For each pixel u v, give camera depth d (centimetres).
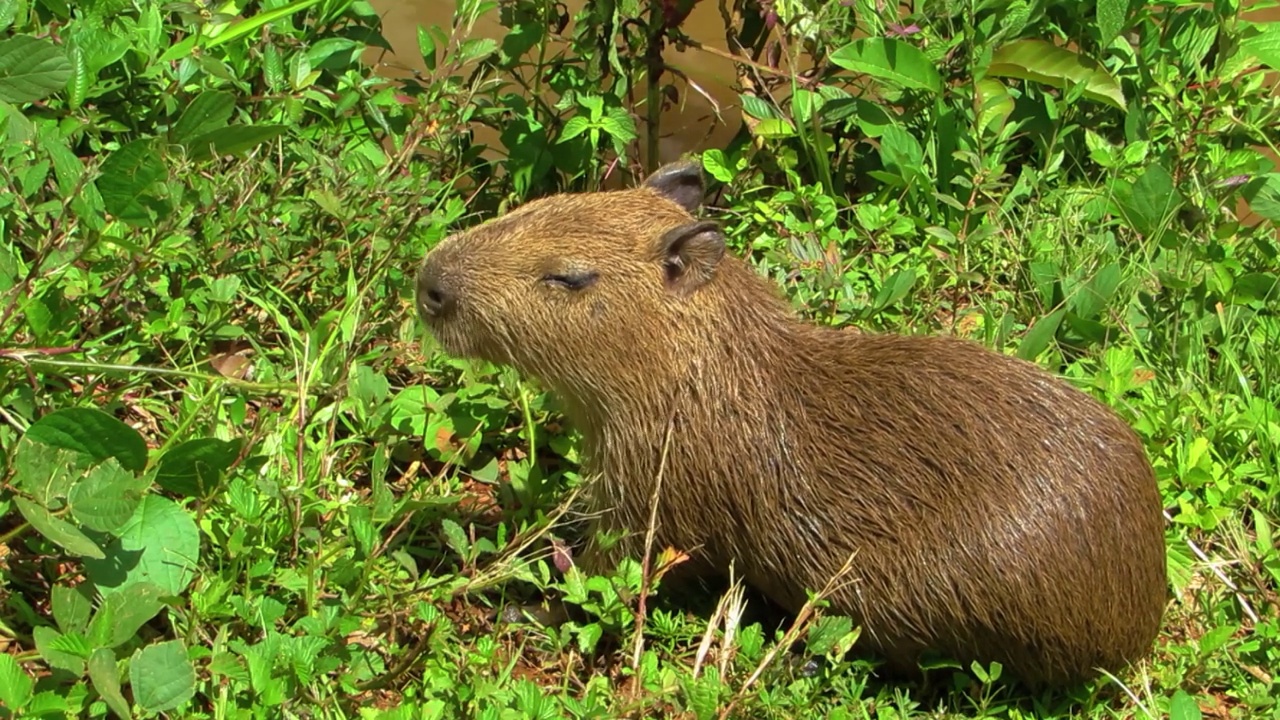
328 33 1159
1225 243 1083
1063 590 716
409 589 725
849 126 1180
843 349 787
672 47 1394
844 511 749
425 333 897
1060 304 1033
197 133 823
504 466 903
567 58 1241
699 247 761
